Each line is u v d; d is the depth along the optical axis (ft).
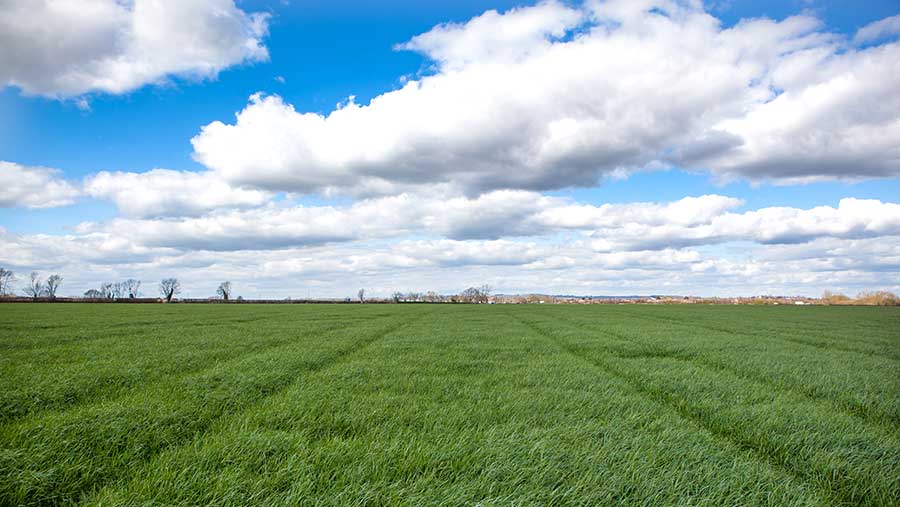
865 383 33.22
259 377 32.35
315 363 40.73
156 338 62.18
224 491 13.85
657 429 21.42
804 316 150.10
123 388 29.30
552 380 32.83
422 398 26.81
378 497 13.64
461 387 30.45
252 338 62.28
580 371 37.14
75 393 27.66
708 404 26.02
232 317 122.21
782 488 15.12
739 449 19.48
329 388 29.53
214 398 26.02
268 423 21.59
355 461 16.30
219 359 43.37
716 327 93.76
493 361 42.50
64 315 123.85
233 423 21.66
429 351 50.11
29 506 13.61
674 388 30.40
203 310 174.70
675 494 14.28
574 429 20.70
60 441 17.90
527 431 20.34
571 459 16.84
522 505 13.41
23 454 16.49
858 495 15.20
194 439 19.20
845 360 45.09
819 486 15.88
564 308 228.02
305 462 15.89
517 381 32.48
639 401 26.61
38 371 34.60
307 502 13.33
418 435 19.71
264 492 13.96
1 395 25.45
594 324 98.48
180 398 26.20
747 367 39.73
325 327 85.40
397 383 31.48
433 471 15.46
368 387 30.35
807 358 45.96
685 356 48.03
